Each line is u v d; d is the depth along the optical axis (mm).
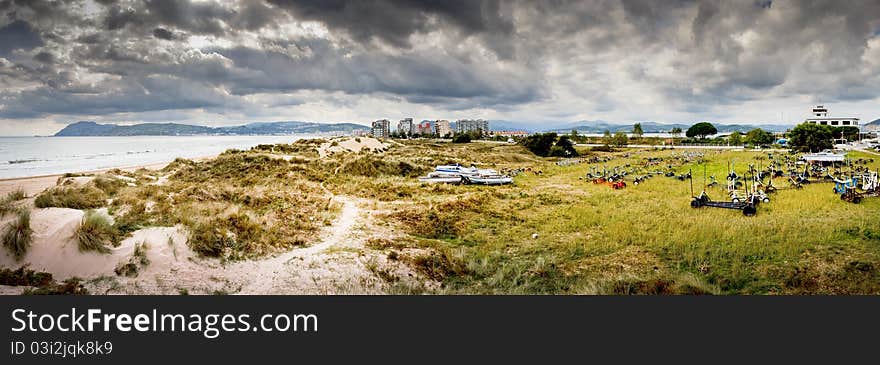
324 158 41156
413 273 11234
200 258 10750
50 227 10672
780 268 11078
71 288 9039
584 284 10664
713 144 97188
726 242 13242
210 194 18188
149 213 13938
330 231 14617
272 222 14297
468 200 21547
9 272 9289
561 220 17562
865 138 125688
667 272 11227
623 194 24359
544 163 55438
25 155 83125
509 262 12367
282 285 9969
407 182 29797
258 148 49188
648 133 188750
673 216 17469
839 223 14984
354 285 10164
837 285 9992
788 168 36438
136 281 9531
